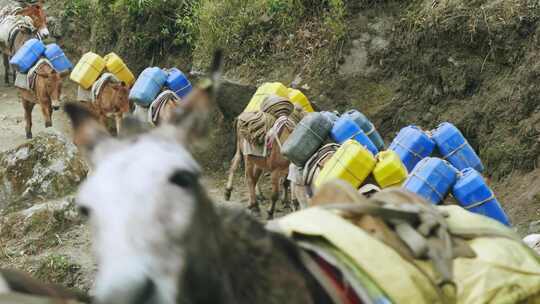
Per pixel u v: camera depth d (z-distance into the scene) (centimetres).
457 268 347
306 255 322
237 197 1241
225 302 274
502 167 1088
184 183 257
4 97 1750
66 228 1016
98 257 251
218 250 273
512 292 344
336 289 315
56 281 909
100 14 1650
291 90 1152
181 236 251
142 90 1221
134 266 241
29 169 1101
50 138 1129
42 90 1421
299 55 1314
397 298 316
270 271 292
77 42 1812
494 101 1130
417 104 1207
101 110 1357
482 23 1145
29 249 987
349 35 1275
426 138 892
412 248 340
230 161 1339
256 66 1331
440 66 1185
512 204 1022
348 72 1265
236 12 1380
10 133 1529
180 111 277
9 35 1755
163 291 245
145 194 248
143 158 257
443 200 793
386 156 848
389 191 385
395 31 1240
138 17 1559
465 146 889
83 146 274
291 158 934
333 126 940
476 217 380
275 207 1188
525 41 1127
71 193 1092
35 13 1806
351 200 362
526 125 1088
